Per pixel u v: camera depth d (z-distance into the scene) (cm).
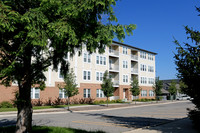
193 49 902
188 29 913
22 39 611
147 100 4753
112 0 565
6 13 529
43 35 555
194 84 902
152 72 5319
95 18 609
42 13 559
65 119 1495
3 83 712
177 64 938
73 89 2334
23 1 634
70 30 560
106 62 3850
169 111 2225
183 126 1092
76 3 559
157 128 1032
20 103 693
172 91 5494
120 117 1648
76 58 3222
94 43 625
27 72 675
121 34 616
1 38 592
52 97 2830
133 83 3553
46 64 783
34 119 1475
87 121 1392
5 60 615
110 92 2933
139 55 4853
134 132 922
